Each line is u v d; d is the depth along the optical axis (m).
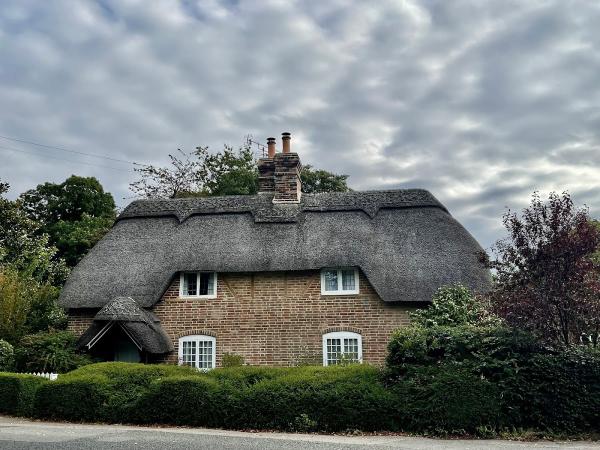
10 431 13.26
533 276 13.79
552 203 14.00
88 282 22.28
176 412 14.57
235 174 43.91
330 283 21.20
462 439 12.56
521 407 13.12
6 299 22.00
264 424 13.94
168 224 24.08
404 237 21.75
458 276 20.31
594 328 13.63
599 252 14.77
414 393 13.54
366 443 11.90
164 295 21.92
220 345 21.20
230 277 21.80
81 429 13.76
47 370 19.52
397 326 20.17
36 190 46.41
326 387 13.93
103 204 47.56
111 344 21.61
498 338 13.93
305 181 45.00
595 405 12.88
